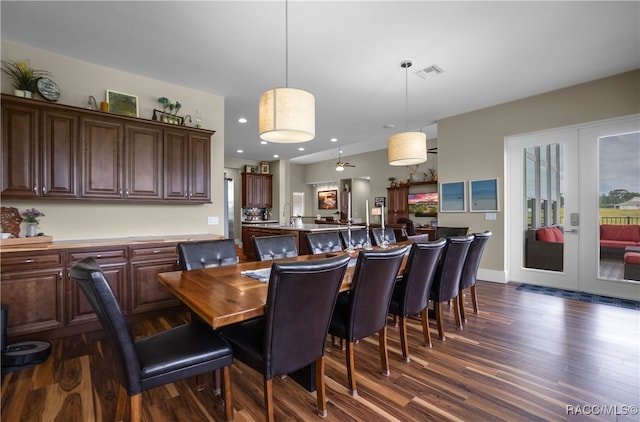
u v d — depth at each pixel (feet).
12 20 8.12
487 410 5.52
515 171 14.70
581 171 12.88
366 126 18.57
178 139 11.59
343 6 7.68
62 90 9.96
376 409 5.57
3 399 5.85
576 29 8.73
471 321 9.90
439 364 7.20
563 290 13.35
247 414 5.47
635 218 11.75
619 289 12.09
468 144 15.88
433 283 8.64
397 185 27.68
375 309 6.31
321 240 10.77
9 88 9.10
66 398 5.89
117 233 11.11
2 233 8.79
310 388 5.77
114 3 7.50
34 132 8.81
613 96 11.80
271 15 8.02
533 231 14.30
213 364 4.89
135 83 11.44
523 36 9.07
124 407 4.96
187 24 8.41
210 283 5.96
